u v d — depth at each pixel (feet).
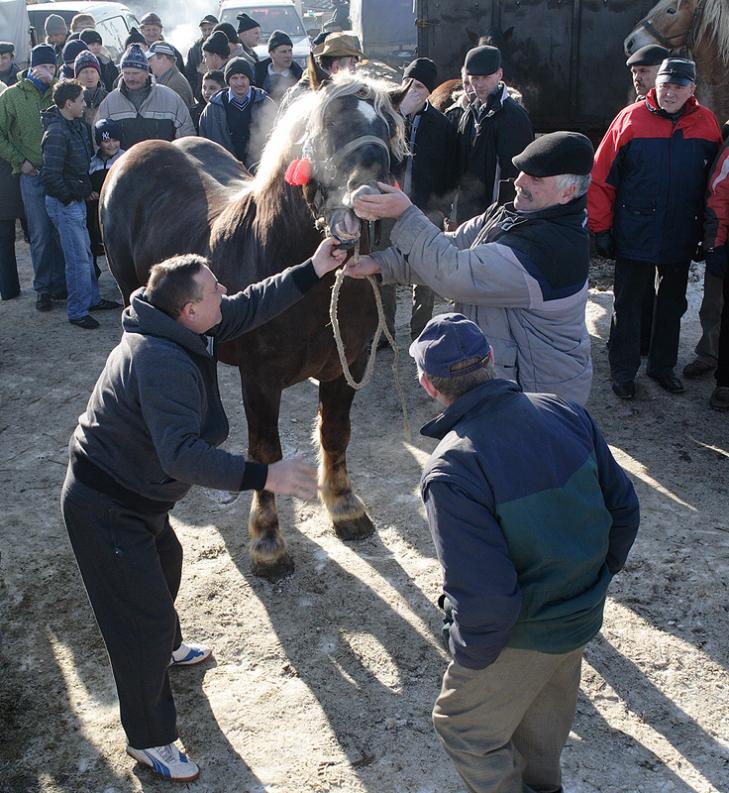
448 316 7.17
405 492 14.17
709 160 15.40
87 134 20.97
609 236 16.03
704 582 11.71
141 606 8.28
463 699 7.09
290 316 10.77
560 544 6.64
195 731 9.61
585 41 22.80
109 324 21.68
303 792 8.82
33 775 9.11
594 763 9.05
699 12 19.85
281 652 10.79
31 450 15.85
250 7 48.75
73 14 43.21
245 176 15.57
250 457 12.01
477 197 16.66
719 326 17.20
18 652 10.87
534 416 6.89
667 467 14.64
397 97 10.12
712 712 9.66
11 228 23.06
